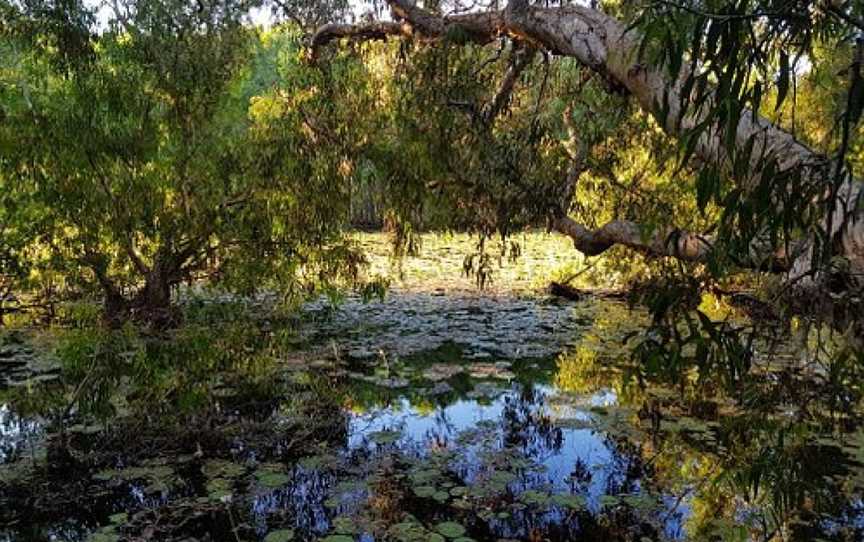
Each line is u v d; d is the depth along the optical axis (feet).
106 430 17.52
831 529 12.53
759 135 6.35
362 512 13.74
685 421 18.25
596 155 18.02
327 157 19.66
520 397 21.30
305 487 15.01
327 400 20.53
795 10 4.10
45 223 23.02
